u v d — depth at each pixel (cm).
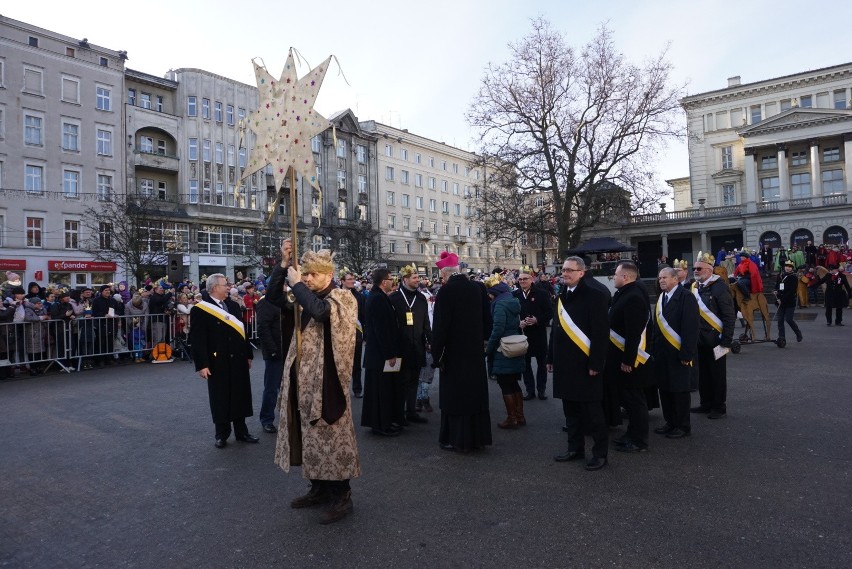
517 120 3241
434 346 536
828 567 304
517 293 855
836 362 983
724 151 5166
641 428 533
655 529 357
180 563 327
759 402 711
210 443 595
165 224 3916
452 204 6981
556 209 3253
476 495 427
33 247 3428
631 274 550
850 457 490
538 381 805
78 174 3672
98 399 830
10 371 1062
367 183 5716
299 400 390
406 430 649
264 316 650
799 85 4803
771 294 2436
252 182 4616
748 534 346
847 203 4278
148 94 4238
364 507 409
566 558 321
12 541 362
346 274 944
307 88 427
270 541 354
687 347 569
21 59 3434
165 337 1273
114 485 466
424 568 314
